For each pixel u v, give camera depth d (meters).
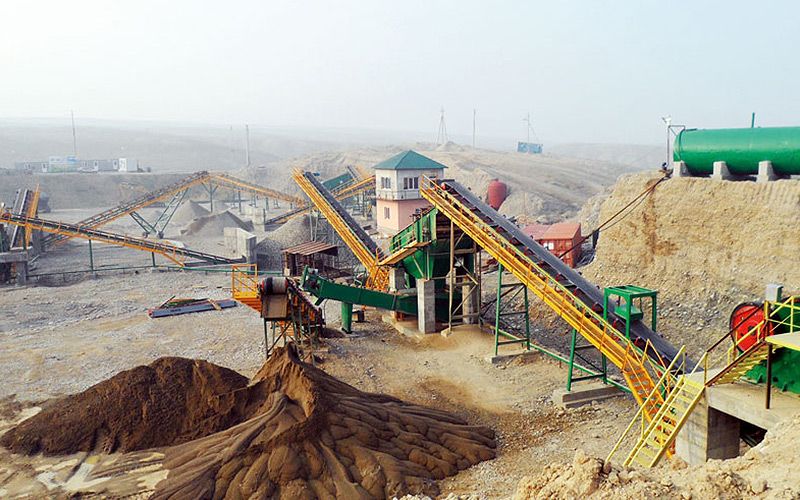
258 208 98.12
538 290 27.67
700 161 38.31
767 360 15.51
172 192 95.44
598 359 34.31
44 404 28.19
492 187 100.31
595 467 12.02
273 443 19.98
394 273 42.94
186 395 24.30
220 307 46.88
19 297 51.47
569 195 104.69
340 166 167.88
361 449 20.42
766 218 33.56
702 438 17.02
